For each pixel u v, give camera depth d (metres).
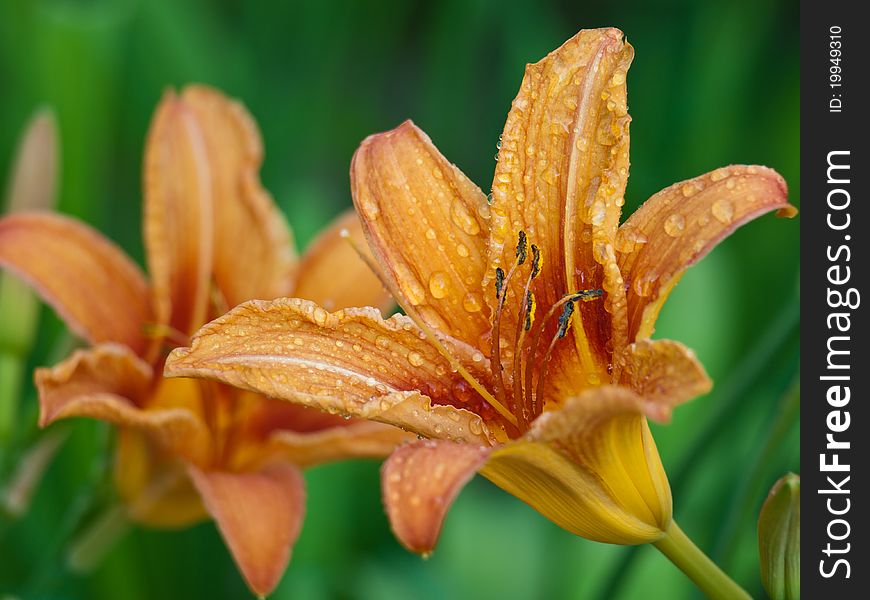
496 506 0.61
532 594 0.54
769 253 0.63
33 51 0.60
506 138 0.39
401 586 0.54
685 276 0.55
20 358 0.47
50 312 0.56
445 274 0.39
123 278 0.46
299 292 0.47
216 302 0.47
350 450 0.45
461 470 0.33
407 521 0.33
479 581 0.54
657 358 0.35
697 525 0.53
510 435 0.39
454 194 0.39
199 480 0.43
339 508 0.54
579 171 0.38
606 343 0.38
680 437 0.53
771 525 0.38
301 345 0.37
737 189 0.37
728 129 0.63
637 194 0.62
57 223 0.46
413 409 0.37
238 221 0.48
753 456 0.45
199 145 0.47
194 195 0.47
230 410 0.46
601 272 0.38
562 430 0.35
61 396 0.42
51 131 0.48
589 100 0.38
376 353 0.38
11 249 0.45
